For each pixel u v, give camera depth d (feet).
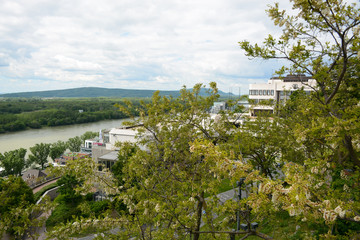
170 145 40.50
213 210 28.96
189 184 31.42
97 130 493.77
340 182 29.58
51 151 275.18
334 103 35.86
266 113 65.62
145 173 37.14
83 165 33.04
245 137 54.08
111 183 34.81
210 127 52.85
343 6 25.27
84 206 33.47
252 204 18.61
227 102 57.21
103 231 30.48
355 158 23.04
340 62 28.53
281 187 16.24
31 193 108.99
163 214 28.53
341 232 31.94
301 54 28.43
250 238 45.78
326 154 27.50
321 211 16.75
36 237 45.78
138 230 29.91
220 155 18.02
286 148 56.24
